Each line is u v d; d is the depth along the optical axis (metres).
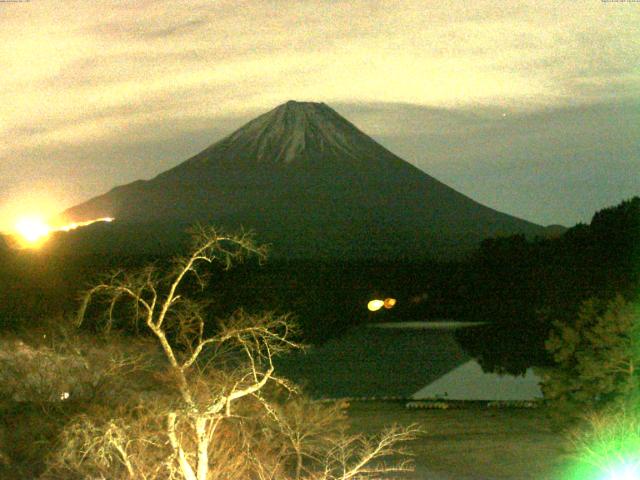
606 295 52.53
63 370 22.44
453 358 54.97
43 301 54.59
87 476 14.70
